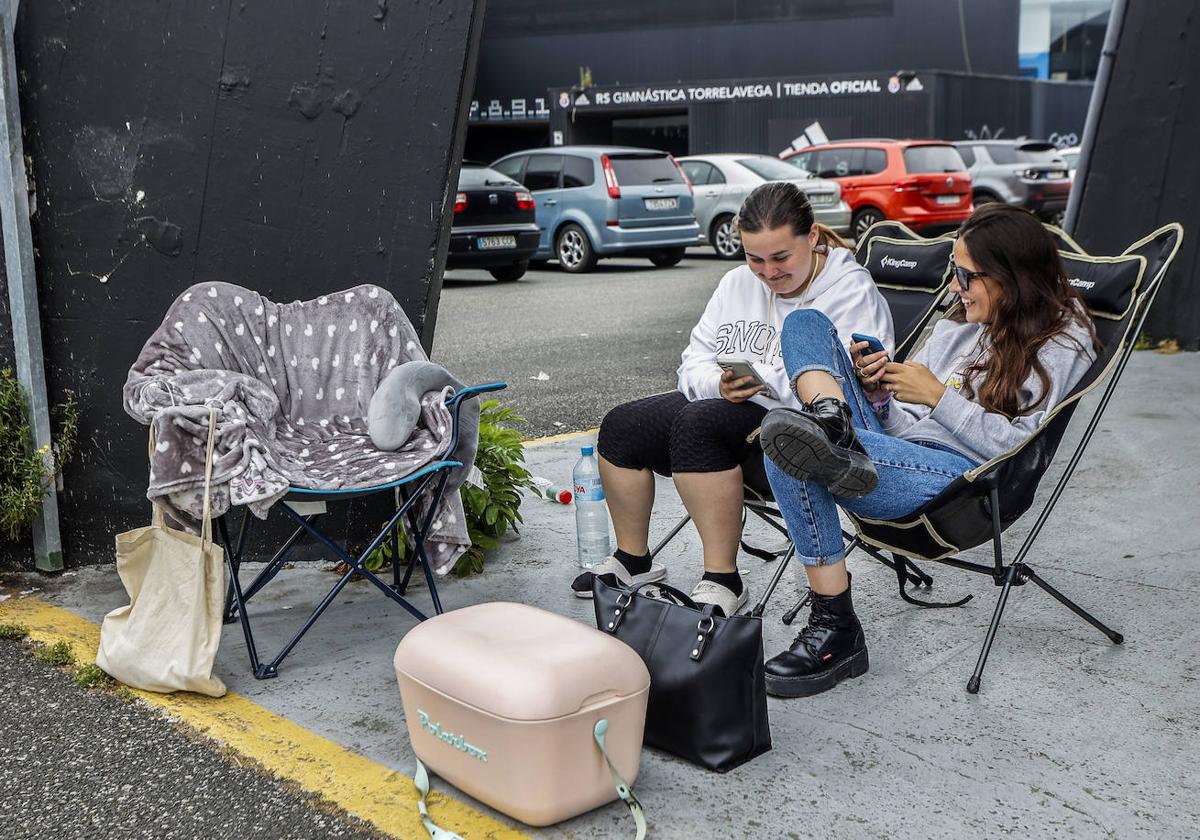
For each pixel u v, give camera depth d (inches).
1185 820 96.3
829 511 118.9
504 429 177.3
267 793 104.3
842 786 102.6
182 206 154.3
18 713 120.7
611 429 138.4
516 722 91.5
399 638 137.7
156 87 151.9
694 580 154.2
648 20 1154.0
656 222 609.6
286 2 150.6
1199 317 301.1
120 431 158.7
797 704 118.7
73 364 156.3
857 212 660.1
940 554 124.6
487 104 1207.6
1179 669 124.2
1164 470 197.9
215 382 128.8
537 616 103.4
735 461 129.8
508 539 173.3
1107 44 301.9
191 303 136.0
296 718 117.8
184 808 102.6
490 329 407.2
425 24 149.4
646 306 462.9
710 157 675.4
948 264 146.4
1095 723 112.8
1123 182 305.1
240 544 134.6
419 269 156.9
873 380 122.3
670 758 108.1
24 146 149.9
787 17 1136.8
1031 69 1439.5
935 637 134.6
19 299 151.3
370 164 154.3
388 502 161.0
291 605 148.7
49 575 158.9
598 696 94.3
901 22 1125.7
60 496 159.5
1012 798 100.0
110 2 149.8
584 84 1126.4
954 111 1066.1
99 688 125.5
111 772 108.7
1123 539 165.5
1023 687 121.0
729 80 1061.8
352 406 141.0
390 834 97.3
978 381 124.2
